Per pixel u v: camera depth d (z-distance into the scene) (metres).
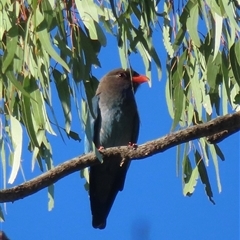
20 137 8.67
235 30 8.77
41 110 8.66
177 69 9.52
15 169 8.55
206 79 9.45
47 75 8.75
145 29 9.34
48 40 8.20
